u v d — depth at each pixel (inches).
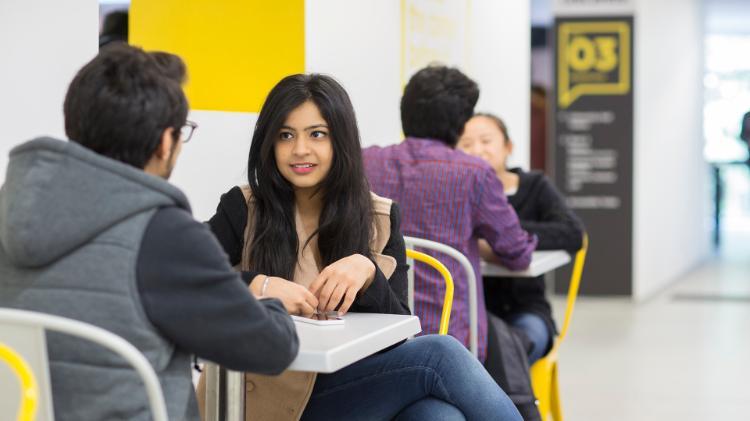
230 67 129.6
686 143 460.4
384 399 89.7
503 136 171.9
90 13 102.2
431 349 89.1
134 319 64.5
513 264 140.4
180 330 65.4
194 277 65.3
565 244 162.9
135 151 67.6
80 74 68.0
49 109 98.6
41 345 61.3
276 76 137.1
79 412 64.5
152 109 67.5
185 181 123.5
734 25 645.9
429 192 131.4
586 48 367.9
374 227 97.3
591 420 195.3
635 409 205.0
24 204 63.2
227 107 129.6
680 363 254.2
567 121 370.9
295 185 94.1
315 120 92.4
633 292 371.9
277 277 90.9
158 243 65.1
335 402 91.0
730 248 610.2
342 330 79.6
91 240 65.0
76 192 64.0
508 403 88.8
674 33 420.2
